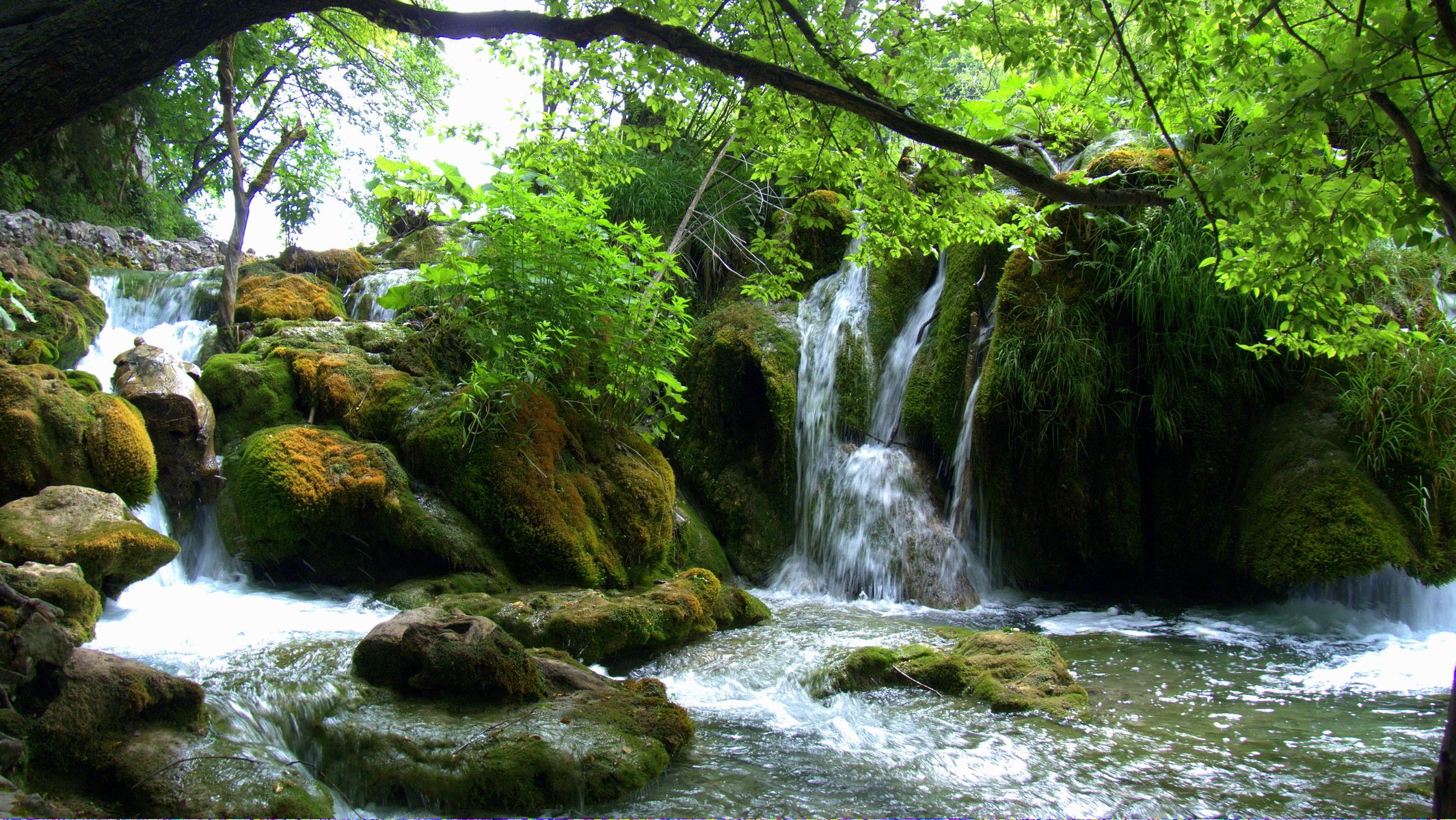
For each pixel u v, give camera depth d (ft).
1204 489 24.67
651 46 14.05
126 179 47.24
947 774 12.08
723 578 26.66
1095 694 15.78
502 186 21.98
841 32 13.67
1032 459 25.58
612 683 14.11
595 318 23.29
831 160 14.92
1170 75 12.52
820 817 10.84
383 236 45.50
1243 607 23.79
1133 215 24.56
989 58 14.94
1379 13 8.95
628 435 24.80
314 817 10.29
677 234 31.45
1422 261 23.39
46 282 29.53
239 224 27.99
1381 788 11.50
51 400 19.43
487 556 20.58
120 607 17.95
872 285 30.12
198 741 11.01
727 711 14.66
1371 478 21.72
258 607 18.65
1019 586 26.53
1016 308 25.38
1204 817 10.71
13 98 8.23
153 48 8.94
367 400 22.98
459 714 12.53
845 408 28.37
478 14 10.85
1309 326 14.34
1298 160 10.68
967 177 15.70
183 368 22.38
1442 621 20.40
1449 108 10.05
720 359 29.19
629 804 11.15
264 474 20.26
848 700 15.38
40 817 9.11
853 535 26.25
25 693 10.53
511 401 22.02
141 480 19.89
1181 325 24.14
